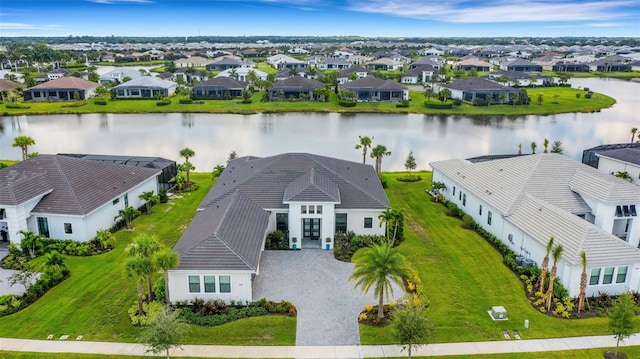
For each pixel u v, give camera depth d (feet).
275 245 135.03
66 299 108.17
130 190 160.86
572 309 104.78
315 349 91.76
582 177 143.23
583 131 329.11
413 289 111.96
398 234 141.79
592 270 108.27
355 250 133.59
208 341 93.66
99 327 97.71
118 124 346.33
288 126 339.16
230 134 310.24
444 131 326.03
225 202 134.41
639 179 172.65
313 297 109.91
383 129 330.34
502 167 157.69
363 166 176.96
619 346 92.68
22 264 123.44
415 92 504.43
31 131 319.88
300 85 450.30
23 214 133.39
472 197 156.97
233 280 105.19
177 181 190.60
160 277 116.67
